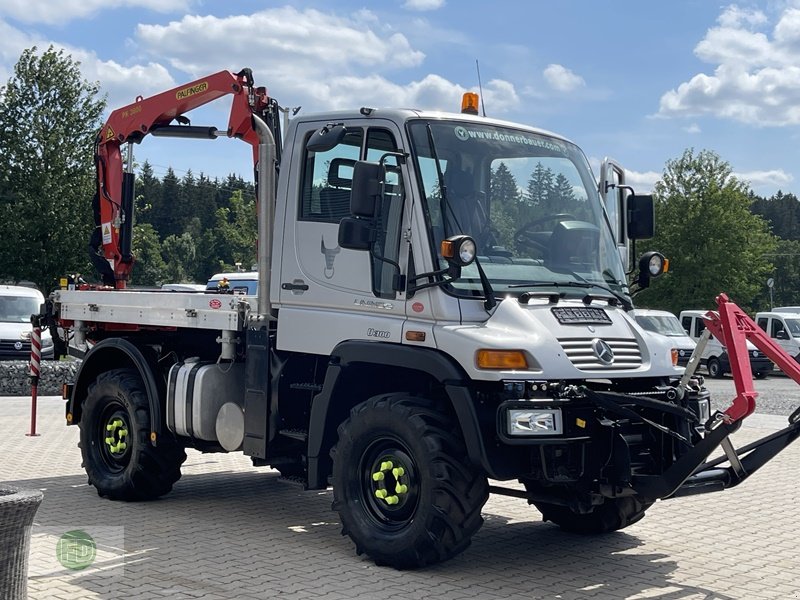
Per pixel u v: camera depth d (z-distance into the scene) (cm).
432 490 608
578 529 757
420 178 652
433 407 635
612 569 656
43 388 1956
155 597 568
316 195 723
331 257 704
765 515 858
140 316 891
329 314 700
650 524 815
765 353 609
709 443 576
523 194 695
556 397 600
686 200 4453
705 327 627
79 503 871
